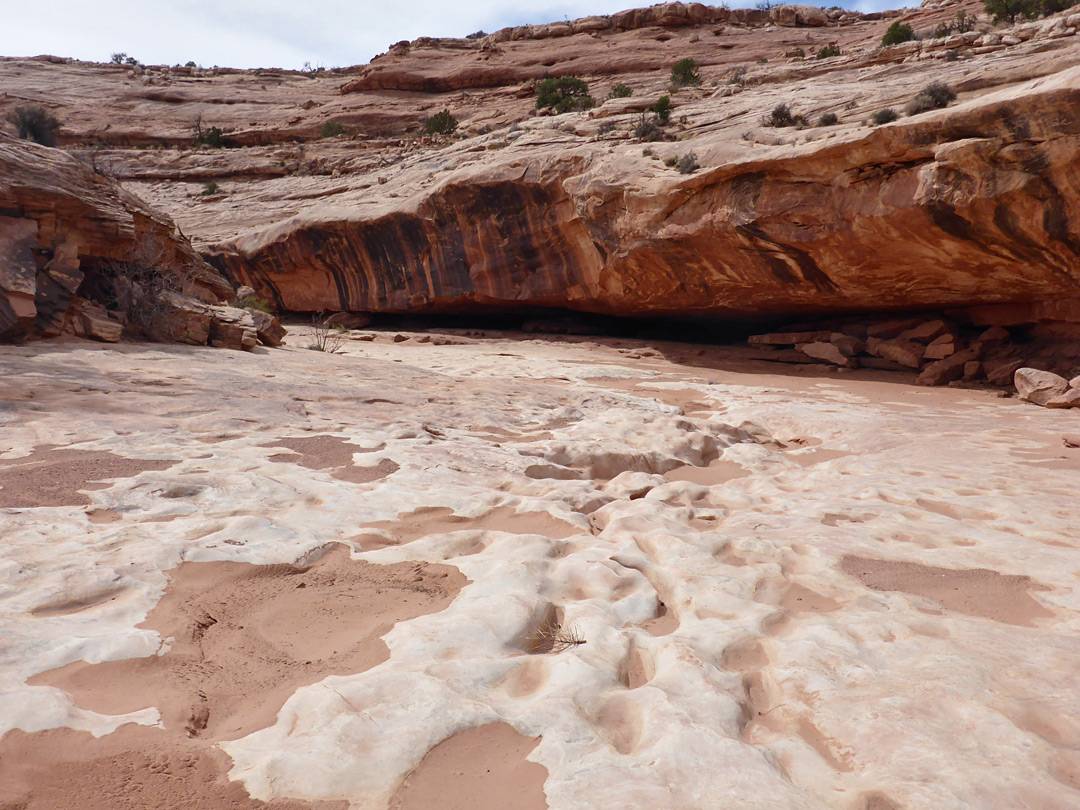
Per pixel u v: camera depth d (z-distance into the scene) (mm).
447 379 13828
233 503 5090
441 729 2539
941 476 7309
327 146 53156
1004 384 16312
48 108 63438
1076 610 3766
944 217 13945
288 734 2523
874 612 3703
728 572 4242
